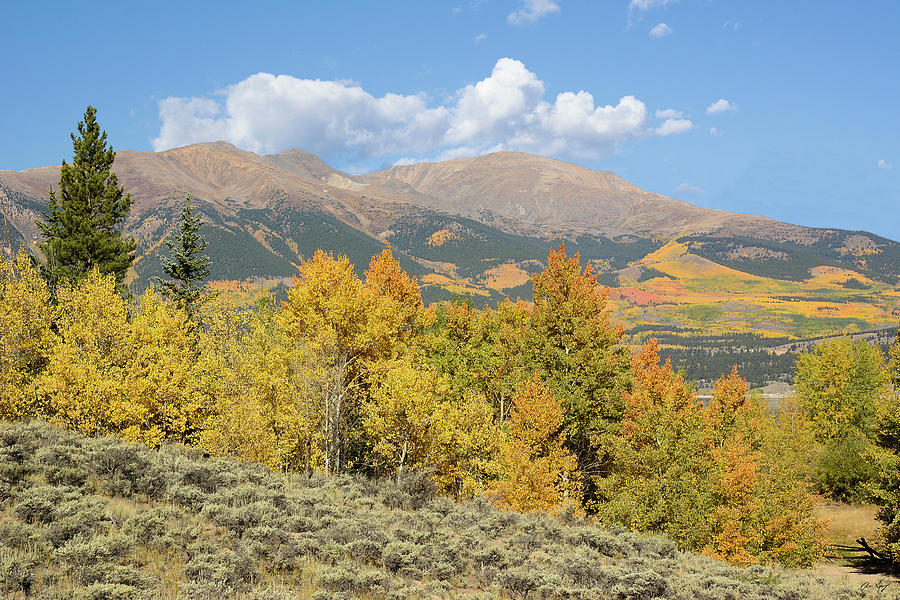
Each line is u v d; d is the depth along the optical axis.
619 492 30.77
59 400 25.34
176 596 10.27
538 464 28.84
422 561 13.91
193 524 13.85
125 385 26.62
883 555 33.38
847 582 22.78
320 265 29.75
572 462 30.72
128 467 16.58
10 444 17.77
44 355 29.03
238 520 14.12
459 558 14.71
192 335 33.75
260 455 25.84
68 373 25.81
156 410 27.72
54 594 9.39
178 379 27.97
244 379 28.34
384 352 31.89
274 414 27.34
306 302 29.00
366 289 32.53
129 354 29.27
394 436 28.06
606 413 34.09
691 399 34.19
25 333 29.64
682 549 27.30
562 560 15.57
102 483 15.67
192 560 11.47
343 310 29.00
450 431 28.86
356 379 32.12
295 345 29.50
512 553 15.27
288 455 28.91
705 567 20.42
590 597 13.11
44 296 30.91
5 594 9.23
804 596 17.25
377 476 32.16
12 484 14.16
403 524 17.30
